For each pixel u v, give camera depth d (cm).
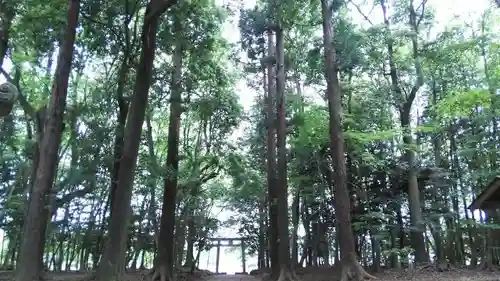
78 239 1817
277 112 1738
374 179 1869
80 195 1442
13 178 1816
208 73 1587
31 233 950
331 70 1594
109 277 1027
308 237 1973
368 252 1867
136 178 1780
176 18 1370
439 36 1794
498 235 1698
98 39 1360
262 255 2202
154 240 1908
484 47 1634
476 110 1708
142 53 1180
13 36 1400
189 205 1948
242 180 1773
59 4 1257
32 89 1507
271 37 1875
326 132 1717
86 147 1391
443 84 1880
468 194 1817
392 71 1797
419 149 1752
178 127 1648
